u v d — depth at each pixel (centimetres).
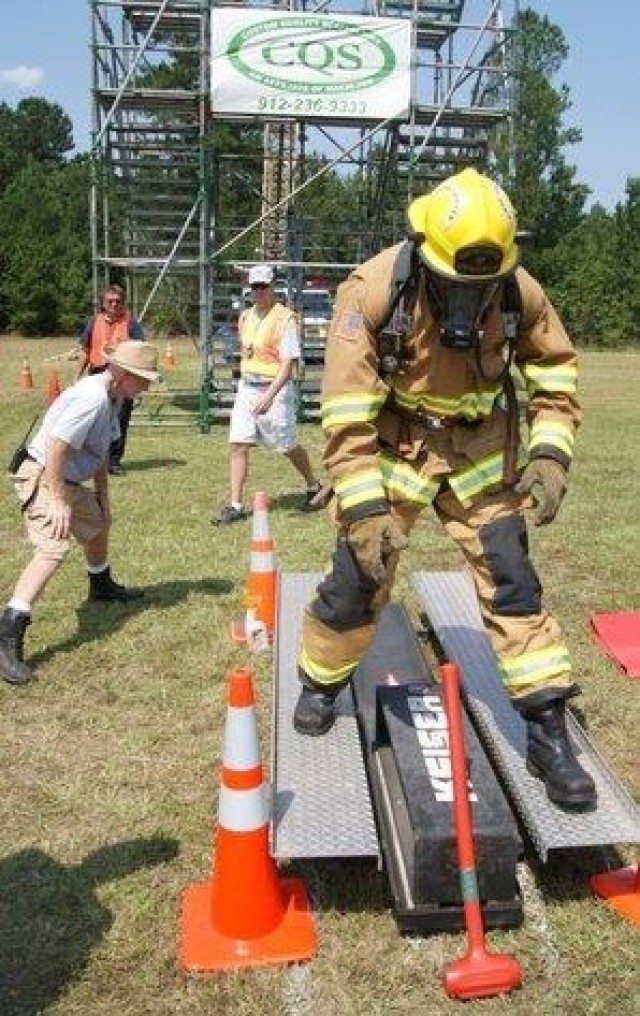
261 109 1281
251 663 521
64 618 582
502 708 399
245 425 802
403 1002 290
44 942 315
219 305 1531
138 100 1352
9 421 1400
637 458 1141
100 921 324
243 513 830
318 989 294
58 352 3105
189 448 1215
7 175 6028
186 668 516
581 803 329
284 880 336
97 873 349
